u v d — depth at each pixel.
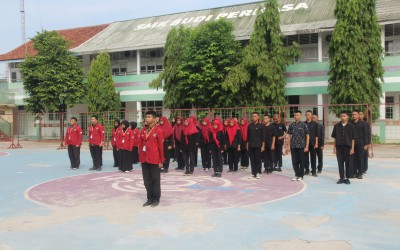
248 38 24.59
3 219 6.46
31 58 26.89
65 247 5.03
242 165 12.78
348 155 9.64
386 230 5.62
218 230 5.67
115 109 27.61
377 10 23.20
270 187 9.23
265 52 21.59
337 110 20.17
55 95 26.53
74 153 13.31
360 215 6.47
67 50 27.91
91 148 13.09
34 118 28.19
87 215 6.66
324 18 24.88
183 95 23.56
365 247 4.91
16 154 19.36
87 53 29.64
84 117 27.00
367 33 20.19
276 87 21.67
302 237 5.32
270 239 5.23
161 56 30.05
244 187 9.27
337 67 20.44
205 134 12.34
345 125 9.60
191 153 11.57
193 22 30.88
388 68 21.67
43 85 26.52
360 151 10.35
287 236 5.36
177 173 11.97
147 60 30.59
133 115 29.16
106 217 6.51
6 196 8.48
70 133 13.34
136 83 29.11
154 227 5.87
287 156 16.86
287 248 4.87
